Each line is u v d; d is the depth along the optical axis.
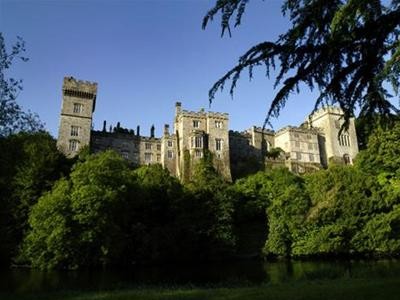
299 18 10.49
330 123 101.62
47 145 54.41
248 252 60.59
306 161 98.19
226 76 10.44
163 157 91.00
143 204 58.19
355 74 10.50
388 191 53.16
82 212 44.78
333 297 14.09
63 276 37.12
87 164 50.16
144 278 35.84
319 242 51.50
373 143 59.19
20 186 49.34
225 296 15.87
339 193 53.25
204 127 89.50
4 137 27.34
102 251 46.75
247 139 98.69
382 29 9.74
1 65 25.11
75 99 85.75
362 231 50.22
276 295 15.27
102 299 17.00
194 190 60.19
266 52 10.22
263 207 68.25
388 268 31.20
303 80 10.45
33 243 43.53
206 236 57.34
